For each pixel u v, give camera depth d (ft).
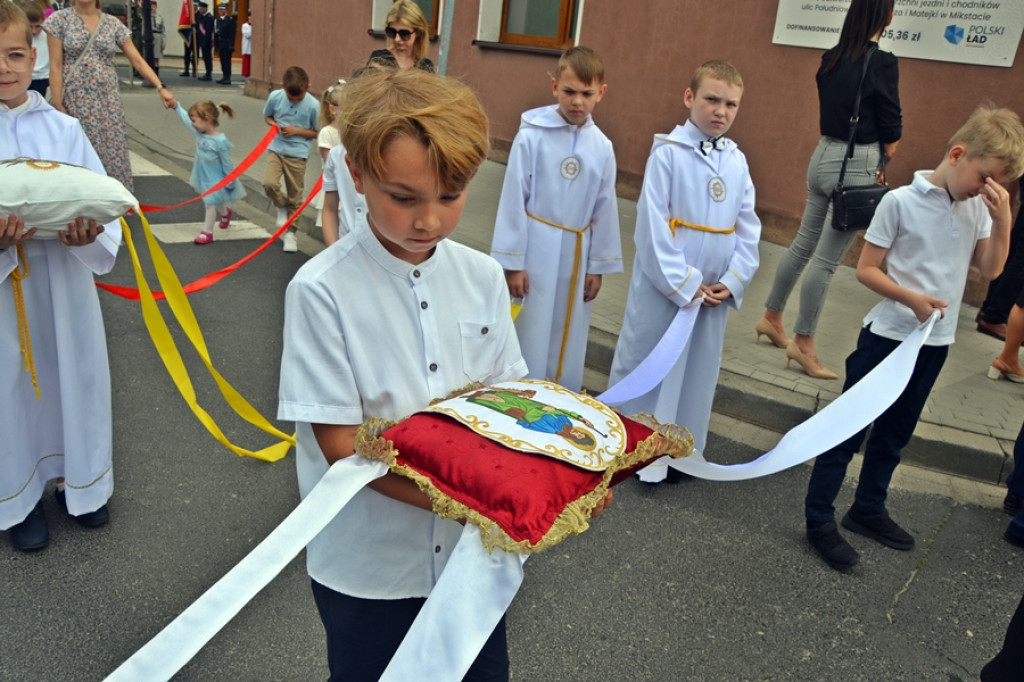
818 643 9.40
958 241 9.77
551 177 12.59
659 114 28.37
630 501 12.09
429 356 4.90
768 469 6.11
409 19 13.23
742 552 11.03
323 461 4.90
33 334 9.25
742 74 25.75
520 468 4.26
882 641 9.53
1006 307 19.24
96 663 8.21
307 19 47.34
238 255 22.66
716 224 11.41
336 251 4.65
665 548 10.98
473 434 4.45
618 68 29.30
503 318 5.37
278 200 23.00
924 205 9.74
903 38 22.00
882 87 15.39
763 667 8.93
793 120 24.75
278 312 18.63
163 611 9.03
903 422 10.78
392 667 3.97
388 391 4.79
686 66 27.20
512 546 3.99
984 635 9.79
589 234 13.21
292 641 8.73
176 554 10.04
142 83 57.82
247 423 13.58
